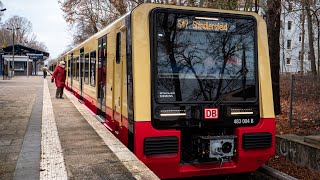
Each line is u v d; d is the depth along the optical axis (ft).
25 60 175.22
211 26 20.43
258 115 20.98
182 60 19.69
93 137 23.52
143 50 19.06
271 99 21.33
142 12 19.29
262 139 20.72
